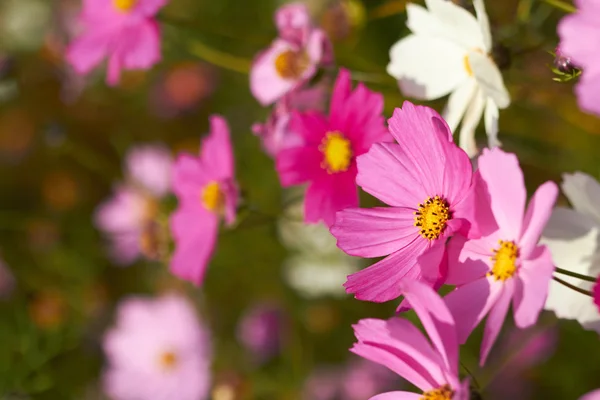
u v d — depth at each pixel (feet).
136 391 4.33
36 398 4.51
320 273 4.13
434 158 2.66
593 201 2.67
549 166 3.38
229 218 3.18
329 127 2.91
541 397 3.65
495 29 2.95
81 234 4.97
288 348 4.15
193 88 4.95
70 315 4.69
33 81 5.30
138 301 4.37
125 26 3.37
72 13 5.25
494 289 2.61
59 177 5.24
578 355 3.63
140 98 5.31
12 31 5.41
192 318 4.23
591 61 2.48
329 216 2.89
